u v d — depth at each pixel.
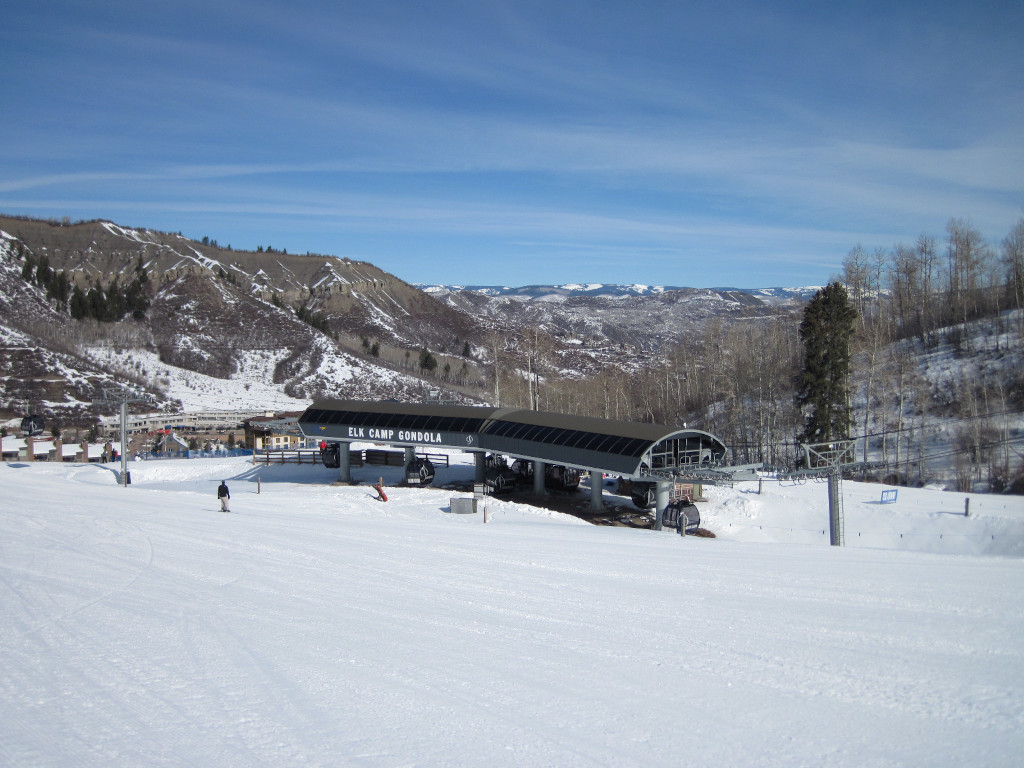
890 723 11.46
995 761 10.25
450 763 10.20
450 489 47.12
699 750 10.62
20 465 60.44
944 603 18.02
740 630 16.03
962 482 49.16
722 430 74.25
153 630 16.11
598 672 13.61
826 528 38.59
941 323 82.88
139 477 56.28
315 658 14.36
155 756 10.47
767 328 99.44
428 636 15.70
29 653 14.72
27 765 10.20
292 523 31.70
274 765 10.17
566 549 25.58
